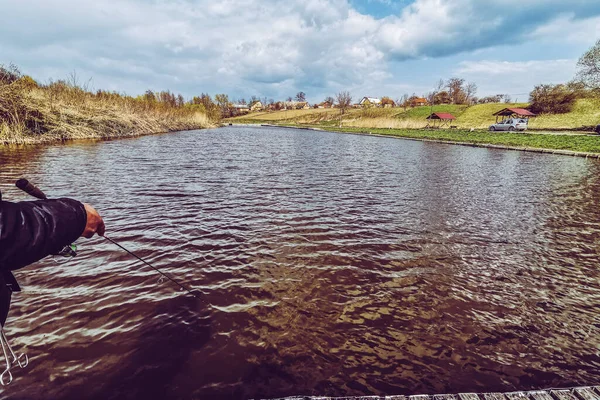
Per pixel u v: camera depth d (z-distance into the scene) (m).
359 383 3.16
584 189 13.02
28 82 27.55
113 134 33.53
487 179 15.10
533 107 65.81
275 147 30.77
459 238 7.32
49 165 15.01
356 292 4.87
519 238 7.43
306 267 5.62
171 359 3.38
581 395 3.01
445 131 57.00
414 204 10.27
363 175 15.66
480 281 5.35
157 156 20.14
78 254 5.82
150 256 5.85
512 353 3.66
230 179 13.56
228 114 160.00
